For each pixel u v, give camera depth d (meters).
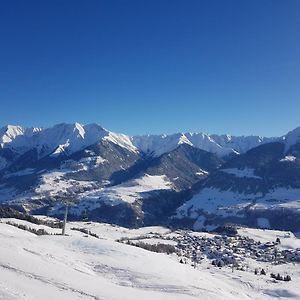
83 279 36.88
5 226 108.12
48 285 31.06
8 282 27.88
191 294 42.53
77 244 58.09
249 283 107.31
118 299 32.66
